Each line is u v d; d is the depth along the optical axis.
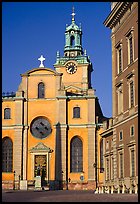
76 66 116.06
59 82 97.81
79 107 96.56
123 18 56.84
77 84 115.19
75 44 122.38
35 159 94.81
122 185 55.06
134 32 51.91
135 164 50.25
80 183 91.94
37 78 98.25
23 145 95.31
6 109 97.12
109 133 65.88
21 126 95.62
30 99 97.38
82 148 94.50
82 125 95.25
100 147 94.31
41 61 101.44
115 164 59.00
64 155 93.50
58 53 119.38
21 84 98.12
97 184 91.69
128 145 53.06
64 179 92.25
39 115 96.56
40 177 88.69
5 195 46.00
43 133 95.94
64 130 95.00
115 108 60.34
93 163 92.88
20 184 91.38
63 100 96.50
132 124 52.00
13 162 94.25
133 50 52.28
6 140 96.06
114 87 60.62
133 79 52.28
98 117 96.25
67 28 124.06
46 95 97.50
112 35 61.66
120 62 59.00
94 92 96.44
